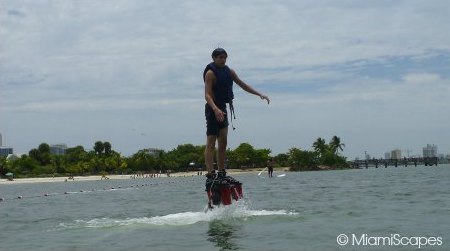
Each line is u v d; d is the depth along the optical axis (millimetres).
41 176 171125
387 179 37375
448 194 15906
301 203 13836
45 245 7324
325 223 8648
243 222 8953
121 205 16719
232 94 10258
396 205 12023
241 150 180000
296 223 8711
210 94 9984
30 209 16750
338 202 13711
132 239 7484
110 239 7590
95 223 9891
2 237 8578
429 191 18062
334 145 178375
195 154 191625
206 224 8812
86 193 34344
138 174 166625
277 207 12414
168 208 13953
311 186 27766
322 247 6465
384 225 8273
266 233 7629
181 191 27922
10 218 12805
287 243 6773
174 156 194750
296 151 166125
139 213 12602
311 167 165625
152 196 22844
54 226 9930
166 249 6582
